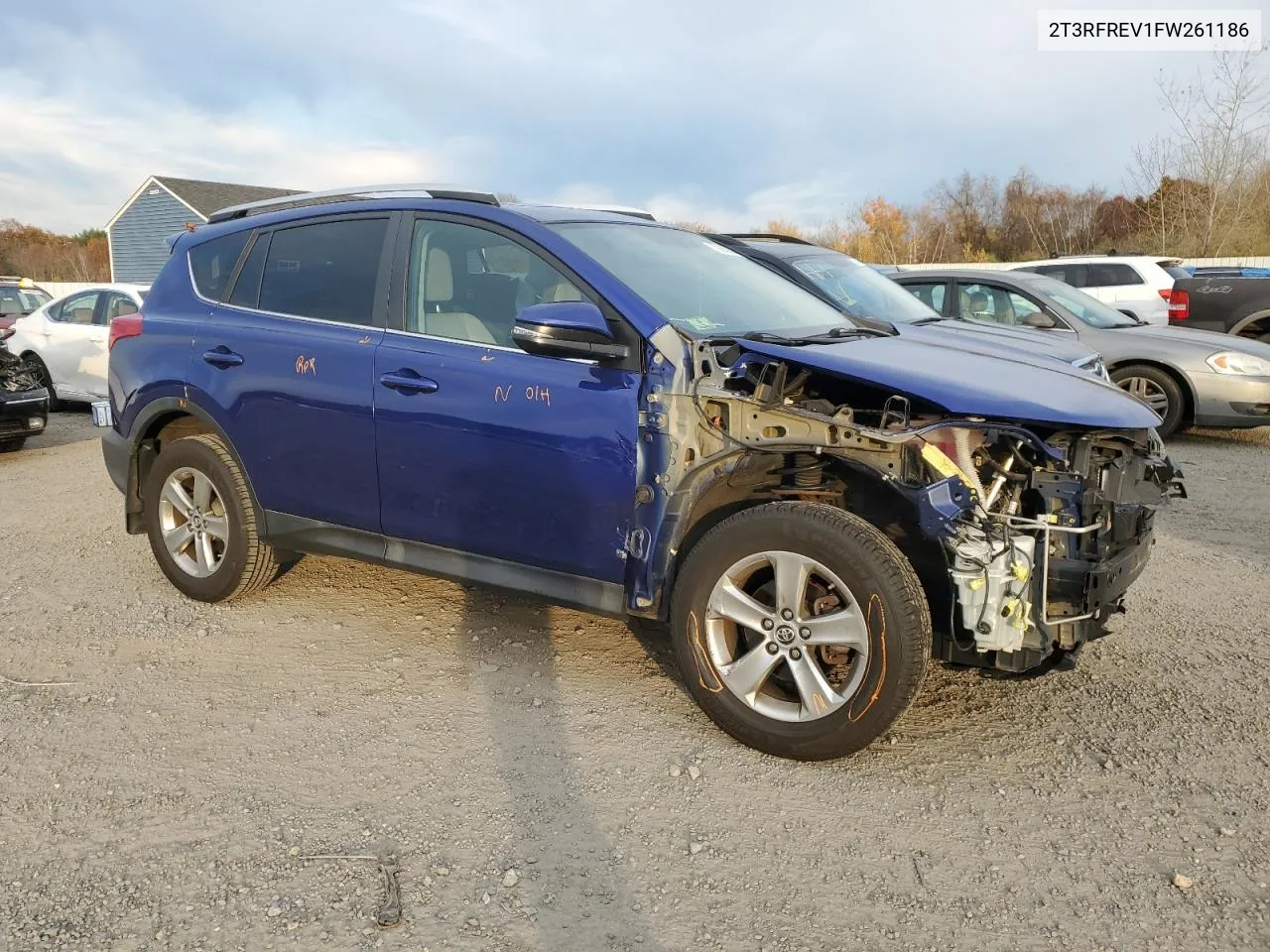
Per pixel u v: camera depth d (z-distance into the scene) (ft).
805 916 8.14
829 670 10.93
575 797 9.91
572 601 11.71
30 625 14.60
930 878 8.64
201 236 15.62
